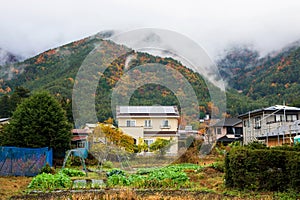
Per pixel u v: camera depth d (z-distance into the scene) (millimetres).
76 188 10383
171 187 10469
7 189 11008
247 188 9547
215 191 9703
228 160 10383
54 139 22484
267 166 9477
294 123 26688
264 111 32000
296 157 9070
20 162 17094
